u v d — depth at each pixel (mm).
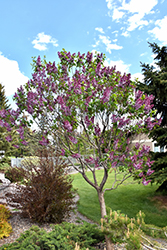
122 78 3379
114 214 3055
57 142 3965
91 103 3248
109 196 7738
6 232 4148
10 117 3715
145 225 3045
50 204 5051
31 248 2945
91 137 3836
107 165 3520
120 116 3650
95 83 3510
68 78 3939
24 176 5551
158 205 6480
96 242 3773
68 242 3225
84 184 10164
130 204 6816
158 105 6938
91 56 3955
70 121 3527
